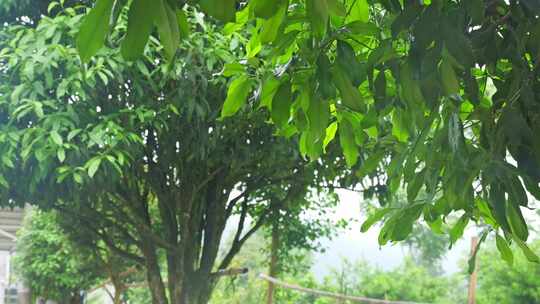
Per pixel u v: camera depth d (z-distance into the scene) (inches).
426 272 482.0
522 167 63.9
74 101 166.2
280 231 275.4
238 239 240.7
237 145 181.9
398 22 55.9
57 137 152.3
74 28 160.9
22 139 159.0
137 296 416.5
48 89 168.4
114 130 160.1
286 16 63.7
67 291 351.6
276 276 360.2
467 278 444.1
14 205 186.4
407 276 472.1
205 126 174.9
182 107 171.9
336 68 62.2
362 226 81.4
